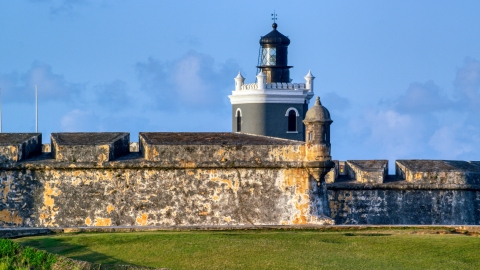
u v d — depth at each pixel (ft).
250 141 245.04
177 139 246.88
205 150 238.07
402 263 188.44
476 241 203.00
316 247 198.59
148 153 237.45
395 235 210.38
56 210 236.02
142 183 236.84
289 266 185.98
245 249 196.44
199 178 237.45
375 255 193.57
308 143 238.07
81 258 194.08
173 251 195.93
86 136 247.09
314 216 237.86
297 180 238.48
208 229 220.43
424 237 207.10
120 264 188.85
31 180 236.43
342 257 191.72
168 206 236.84
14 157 236.43
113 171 236.84
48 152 252.83
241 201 237.25
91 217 236.02
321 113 237.66
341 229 221.87
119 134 249.55
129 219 236.22
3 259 193.77
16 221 235.40
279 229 221.66
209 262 188.96
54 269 189.67
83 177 236.84
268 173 238.27
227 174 237.86
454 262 189.16
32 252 195.62
